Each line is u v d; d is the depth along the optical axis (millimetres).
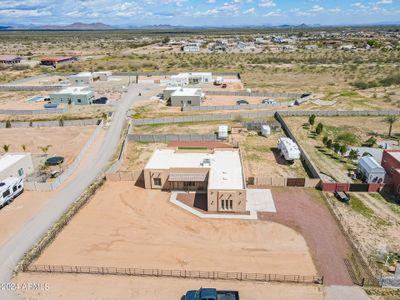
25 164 56625
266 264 36375
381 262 36500
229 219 44688
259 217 44906
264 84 124750
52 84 128625
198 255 38031
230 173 50562
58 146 70688
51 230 42844
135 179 55750
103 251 38969
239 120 84875
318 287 33031
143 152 67000
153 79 135500
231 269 35719
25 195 51344
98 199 50188
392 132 74438
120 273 35312
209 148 59969
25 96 112312
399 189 49031
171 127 80812
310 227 42625
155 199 49969
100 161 63156
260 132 76312
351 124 80125
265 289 32938
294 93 105312
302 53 196625
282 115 87562
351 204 47656
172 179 50594
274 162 61625
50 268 36062
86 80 128125
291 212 45938
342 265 36062
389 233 41438
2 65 171625
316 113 86938
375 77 127438
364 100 98625
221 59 181875
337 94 105938
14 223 44344
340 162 60875
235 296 30938
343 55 182500
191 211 46688
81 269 35875
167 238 41125
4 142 73312
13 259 37781
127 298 32188
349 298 31688
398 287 33000
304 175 56719
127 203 49000
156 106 98062
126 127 80875
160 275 34938
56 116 90188
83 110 94875
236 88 118625
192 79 128250
